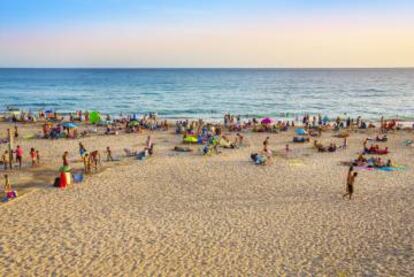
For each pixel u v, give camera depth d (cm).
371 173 2506
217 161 2833
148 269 1276
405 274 1245
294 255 1385
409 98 10231
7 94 10575
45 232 1559
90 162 2602
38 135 3806
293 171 2553
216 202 1952
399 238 1528
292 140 3709
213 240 1505
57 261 1322
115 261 1327
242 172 2525
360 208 1873
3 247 1420
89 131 4044
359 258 1361
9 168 2573
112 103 8462
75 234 1545
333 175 2459
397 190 2161
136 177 2388
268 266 1304
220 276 1237
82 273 1245
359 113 7006
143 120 4678
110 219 1708
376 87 14800
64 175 2172
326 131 4294
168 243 1474
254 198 2019
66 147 3306
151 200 1973
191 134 3903
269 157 2809
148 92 11888
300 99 9838
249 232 1584
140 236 1534
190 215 1769
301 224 1670
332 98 10175
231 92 12125
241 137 3528
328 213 1803
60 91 11950
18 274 1234
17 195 1995
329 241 1502
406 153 3166
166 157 2962
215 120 5803
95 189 2139
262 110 7381
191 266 1299
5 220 1677
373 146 3142
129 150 3053
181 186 2217
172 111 7050
